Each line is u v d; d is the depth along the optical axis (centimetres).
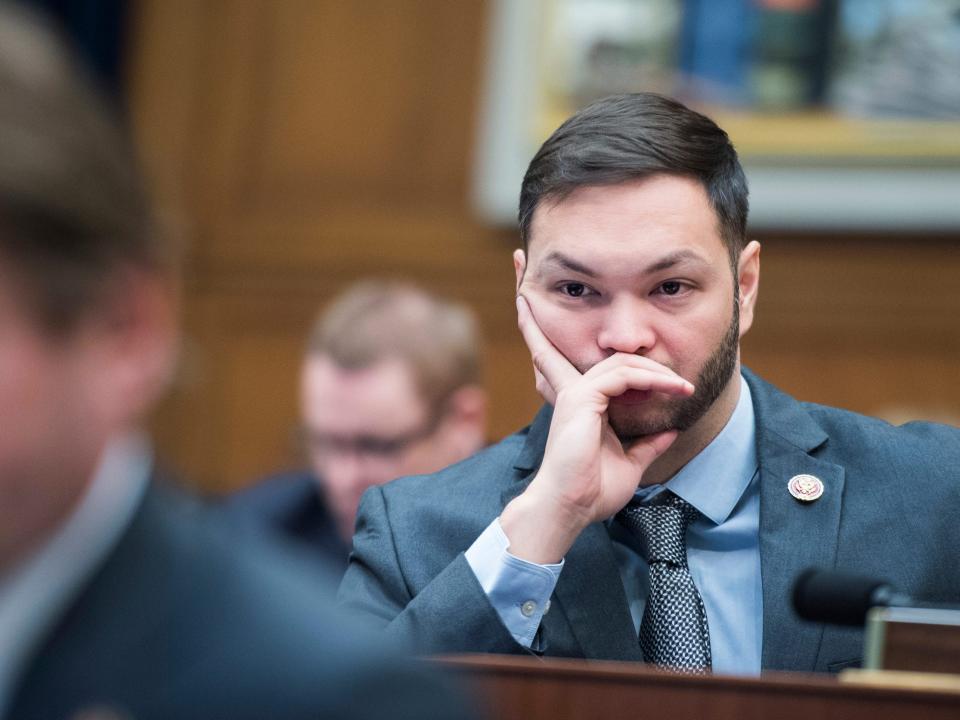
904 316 1118
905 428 561
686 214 499
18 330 210
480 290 1204
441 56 1238
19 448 211
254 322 1250
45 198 204
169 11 1287
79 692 216
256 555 242
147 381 226
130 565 224
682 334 502
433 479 564
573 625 505
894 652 374
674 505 527
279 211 1259
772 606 503
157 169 1270
